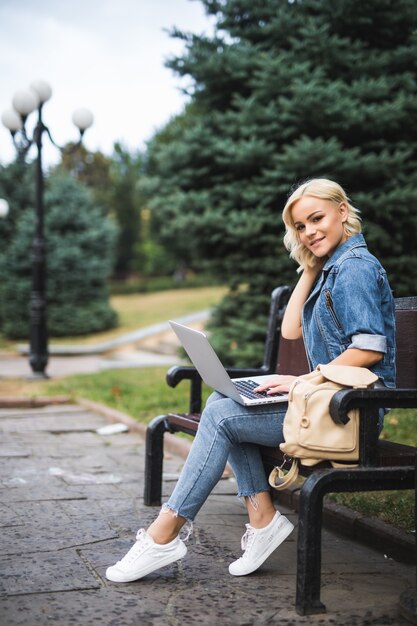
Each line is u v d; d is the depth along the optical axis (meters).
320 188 2.62
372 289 2.45
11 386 9.12
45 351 10.27
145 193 9.34
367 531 3.05
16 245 19.84
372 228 7.55
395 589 2.51
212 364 2.60
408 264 7.80
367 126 7.71
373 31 8.27
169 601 2.37
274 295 3.64
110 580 2.54
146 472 3.59
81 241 20.47
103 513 3.43
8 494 3.78
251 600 2.39
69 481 4.10
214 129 8.71
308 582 2.26
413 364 2.78
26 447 5.20
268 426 2.58
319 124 7.85
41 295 10.28
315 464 2.33
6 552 2.83
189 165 8.77
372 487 2.31
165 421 3.57
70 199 20.84
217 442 2.55
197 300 25.94
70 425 6.26
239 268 8.49
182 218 8.34
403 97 7.55
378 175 7.76
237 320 8.38
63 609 2.27
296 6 8.34
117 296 32.03
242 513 3.50
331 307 2.54
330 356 2.54
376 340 2.38
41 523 3.24
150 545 2.53
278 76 7.89
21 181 22.48
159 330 19.55
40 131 10.36
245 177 8.57
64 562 2.72
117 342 18.08
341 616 2.25
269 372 3.59
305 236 2.64
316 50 7.89
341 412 2.23
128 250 42.25
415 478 2.23
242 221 8.09
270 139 8.23
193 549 2.93
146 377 9.72
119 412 6.60
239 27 8.66
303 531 2.26
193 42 8.61
